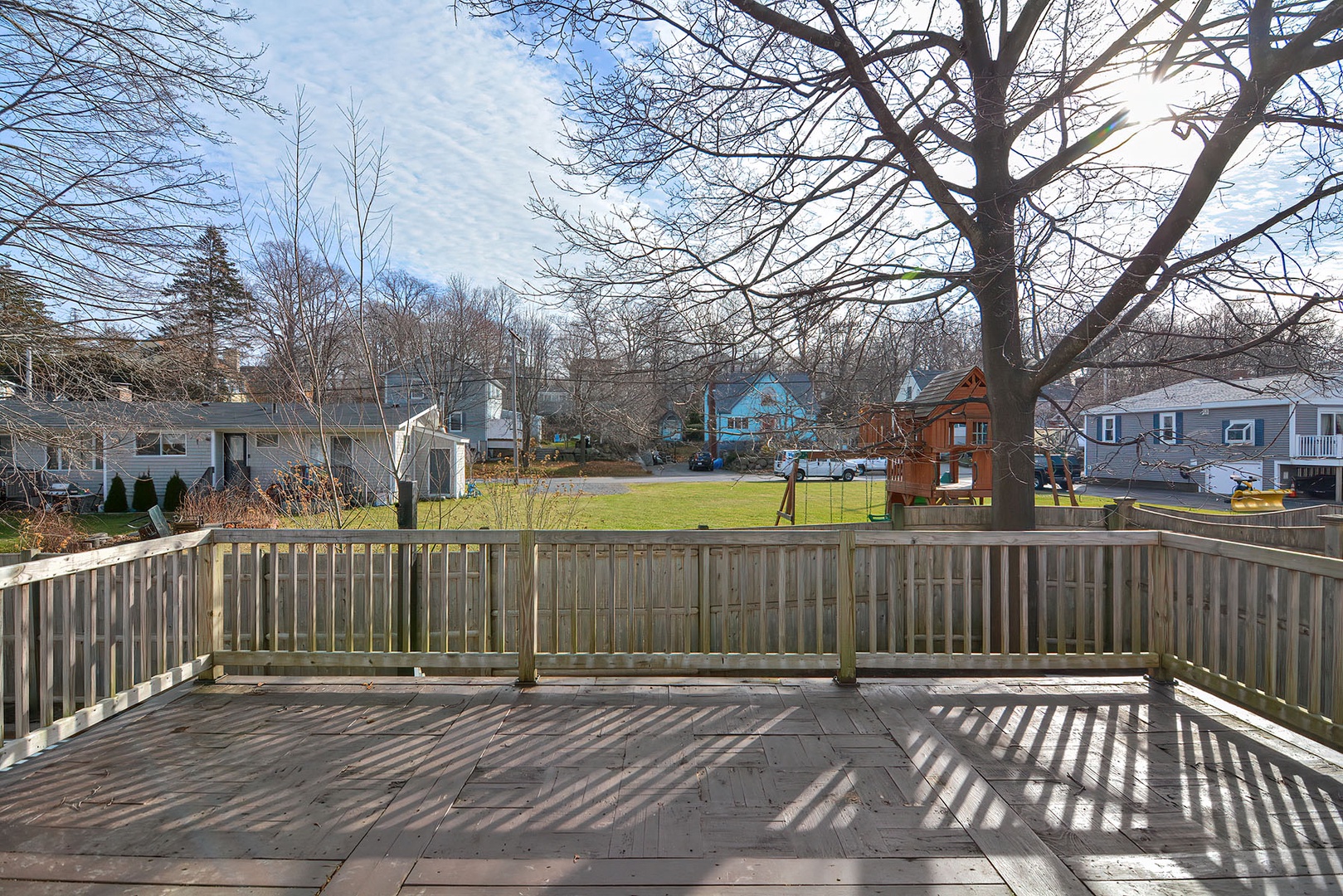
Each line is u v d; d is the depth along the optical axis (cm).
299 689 400
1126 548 634
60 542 963
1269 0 465
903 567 647
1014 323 576
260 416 2095
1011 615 625
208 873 225
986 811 266
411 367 2212
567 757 312
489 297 3828
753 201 599
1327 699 447
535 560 412
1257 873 227
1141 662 414
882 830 252
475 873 225
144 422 911
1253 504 1441
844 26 577
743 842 244
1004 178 562
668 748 323
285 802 271
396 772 297
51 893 216
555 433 4769
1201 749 323
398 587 495
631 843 243
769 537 413
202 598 409
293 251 814
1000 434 591
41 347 799
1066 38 506
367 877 223
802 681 421
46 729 304
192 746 323
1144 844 244
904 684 414
